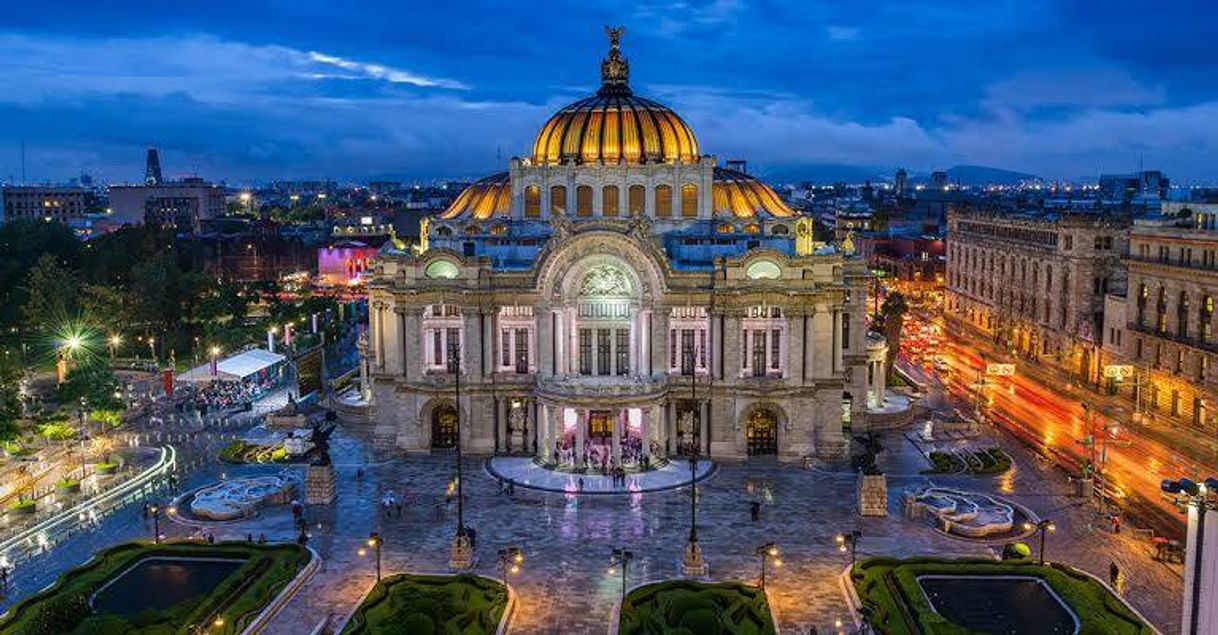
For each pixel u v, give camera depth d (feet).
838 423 372.58
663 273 362.74
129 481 344.08
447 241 411.75
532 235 417.49
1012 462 365.40
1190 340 428.15
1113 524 291.99
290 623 230.89
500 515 308.40
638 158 421.59
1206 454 376.89
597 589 250.78
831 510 311.47
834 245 460.55
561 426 359.25
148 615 222.69
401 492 331.98
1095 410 455.22
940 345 642.22
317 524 299.79
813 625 228.43
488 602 237.04
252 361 479.82
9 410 382.42
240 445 386.93
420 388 375.45
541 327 367.04
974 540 283.79
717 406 368.27
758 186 449.89
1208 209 446.19
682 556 272.72
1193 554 141.38
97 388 388.57
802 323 362.74
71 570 252.21
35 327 561.02
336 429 418.51
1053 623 226.58
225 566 262.67
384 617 224.74
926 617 221.87
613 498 324.80
